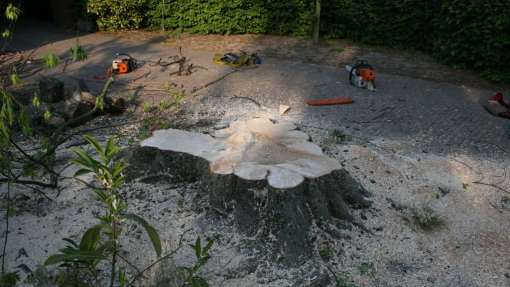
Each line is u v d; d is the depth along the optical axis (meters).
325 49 10.71
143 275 3.64
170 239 4.11
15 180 4.33
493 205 4.94
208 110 7.07
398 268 4.01
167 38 11.66
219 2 11.57
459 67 9.28
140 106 7.23
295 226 3.99
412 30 10.51
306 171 4.18
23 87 7.77
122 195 4.62
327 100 7.50
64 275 3.63
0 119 3.99
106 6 11.95
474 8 8.61
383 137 6.33
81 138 5.98
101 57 10.00
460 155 5.90
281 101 7.55
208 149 4.59
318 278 3.75
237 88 8.10
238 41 11.38
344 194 4.53
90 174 5.02
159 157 4.66
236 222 4.16
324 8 11.32
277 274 3.79
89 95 6.73
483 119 7.02
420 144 6.16
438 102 7.64
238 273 3.79
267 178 4.04
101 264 3.86
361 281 3.82
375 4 10.64
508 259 4.16
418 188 5.06
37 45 10.94
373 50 10.65
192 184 4.68
